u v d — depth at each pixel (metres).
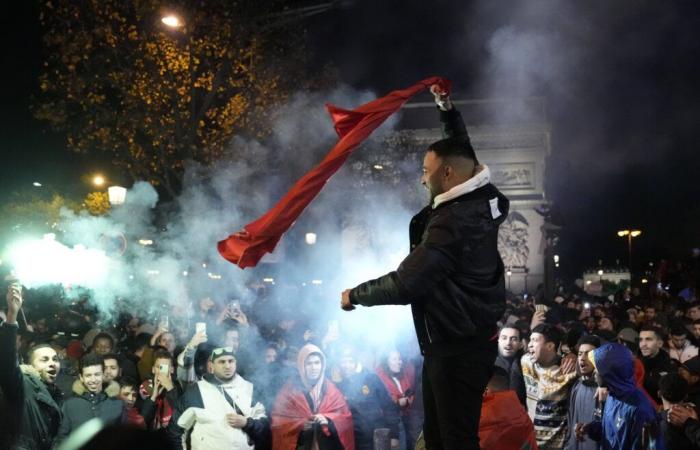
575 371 8.33
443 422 3.69
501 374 6.45
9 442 2.69
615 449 6.66
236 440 7.96
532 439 5.37
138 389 9.20
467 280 3.63
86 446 1.58
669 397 6.62
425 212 3.86
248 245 3.96
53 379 7.69
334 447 8.54
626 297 26.97
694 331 13.07
